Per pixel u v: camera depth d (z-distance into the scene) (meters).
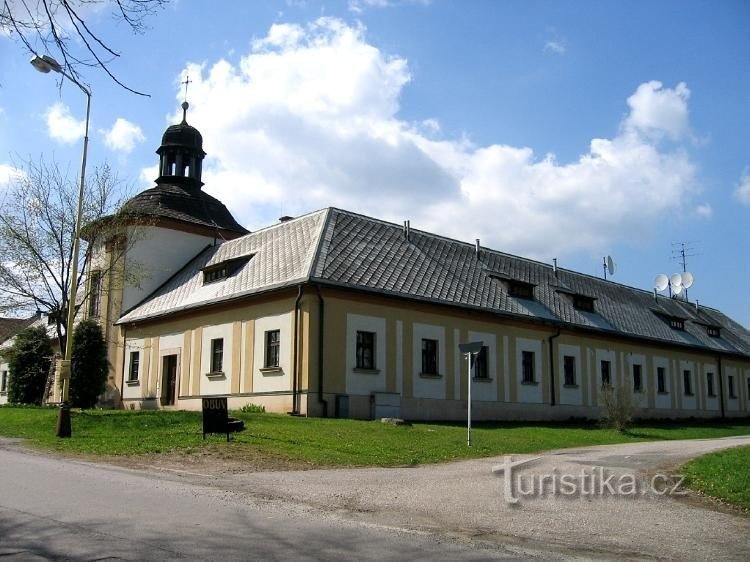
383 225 33.78
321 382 25.36
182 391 31.41
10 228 27.88
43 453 15.68
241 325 28.77
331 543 7.53
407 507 10.24
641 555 7.73
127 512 8.62
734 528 9.27
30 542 6.96
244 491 11.10
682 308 54.03
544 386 34.66
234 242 36.41
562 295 39.16
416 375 28.70
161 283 37.12
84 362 31.03
